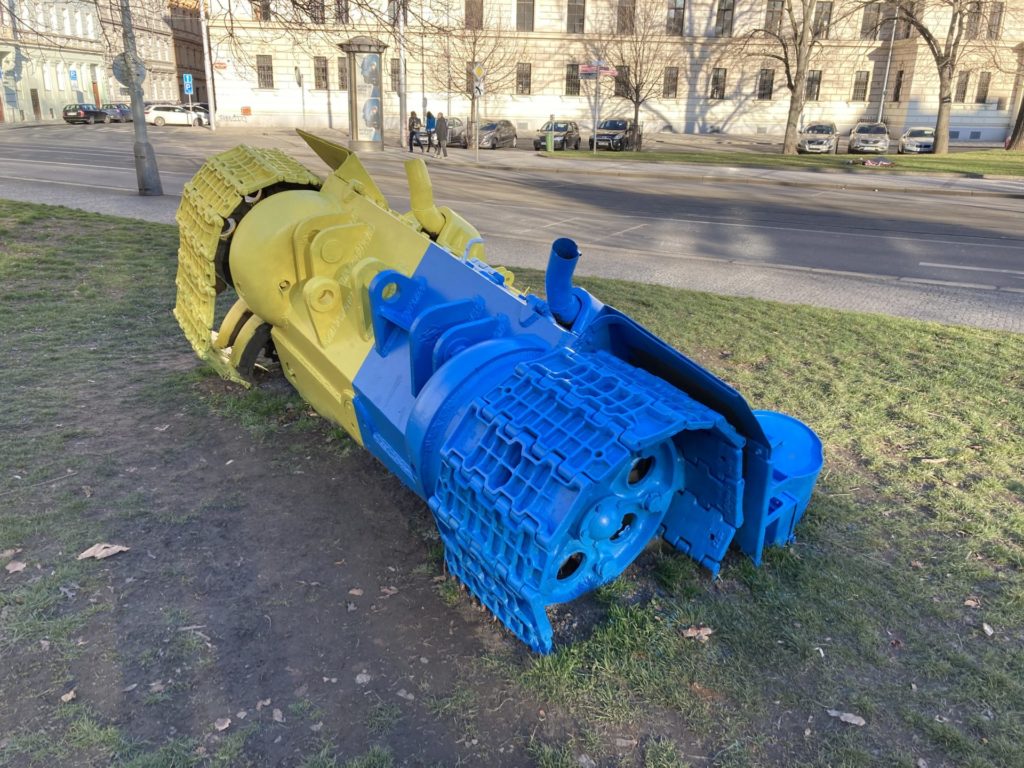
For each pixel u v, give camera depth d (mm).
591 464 2346
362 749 2459
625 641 2941
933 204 18562
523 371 2723
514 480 2482
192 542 3504
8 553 3316
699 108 48438
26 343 6008
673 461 2924
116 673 2711
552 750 2473
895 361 6285
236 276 3787
